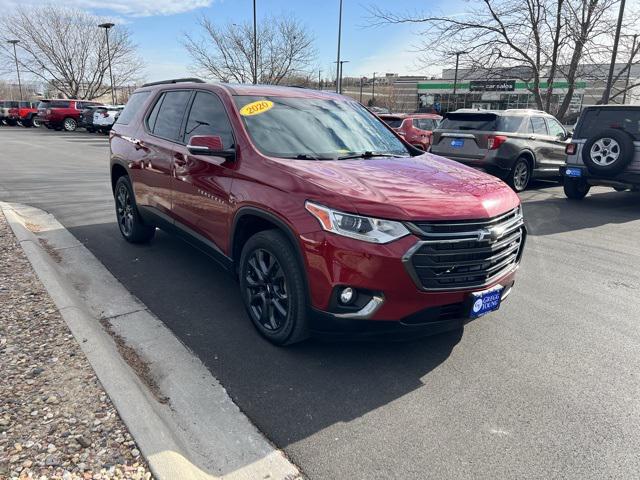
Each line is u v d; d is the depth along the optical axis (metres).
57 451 2.19
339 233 2.90
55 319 3.46
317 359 3.36
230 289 4.55
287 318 3.26
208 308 4.13
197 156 4.09
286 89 4.62
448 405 2.89
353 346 3.55
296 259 3.14
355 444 2.54
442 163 4.09
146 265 5.13
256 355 3.39
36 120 31.61
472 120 10.12
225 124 3.97
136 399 2.55
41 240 5.90
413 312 2.96
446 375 3.22
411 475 2.33
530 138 10.20
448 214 2.94
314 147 3.87
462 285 3.04
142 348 3.44
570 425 2.73
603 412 2.86
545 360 3.44
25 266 4.54
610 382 3.18
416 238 2.86
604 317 4.17
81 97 49.75
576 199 9.75
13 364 2.88
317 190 3.05
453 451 2.50
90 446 2.22
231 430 2.61
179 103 4.77
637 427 2.73
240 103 4.03
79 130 32.16
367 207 2.88
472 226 3.01
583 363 3.41
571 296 4.64
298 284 3.14
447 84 57.25
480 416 2.80
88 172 11.97
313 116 4.26
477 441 2.59
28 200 8.25
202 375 3.13
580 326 3.99
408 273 2.86
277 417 2.74
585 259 5.79
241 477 2.28
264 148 3.65
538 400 2.96
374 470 2.36
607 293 4.73
